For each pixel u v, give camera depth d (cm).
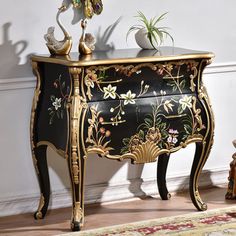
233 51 428
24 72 372
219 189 427
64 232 351
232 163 401
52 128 351
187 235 339
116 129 341
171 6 405
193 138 362
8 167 377
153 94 349
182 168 424
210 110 364
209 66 419
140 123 346
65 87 337
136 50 377
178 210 386
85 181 397
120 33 392
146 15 398
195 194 380
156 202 402
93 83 333
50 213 382
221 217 367
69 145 331
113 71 336
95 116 335
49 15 372
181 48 383
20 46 368
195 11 412
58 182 390
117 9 389
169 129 354
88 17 374
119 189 406
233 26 425
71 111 329
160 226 354
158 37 397
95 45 386
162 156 398
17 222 368
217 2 418
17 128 376
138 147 348
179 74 354
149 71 345
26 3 366
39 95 362
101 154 339
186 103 357
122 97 341
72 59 332
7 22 363
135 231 346
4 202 378
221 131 434
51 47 354
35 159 367
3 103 370
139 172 411
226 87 429
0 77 367
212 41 421
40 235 347
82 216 347
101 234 342
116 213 382
